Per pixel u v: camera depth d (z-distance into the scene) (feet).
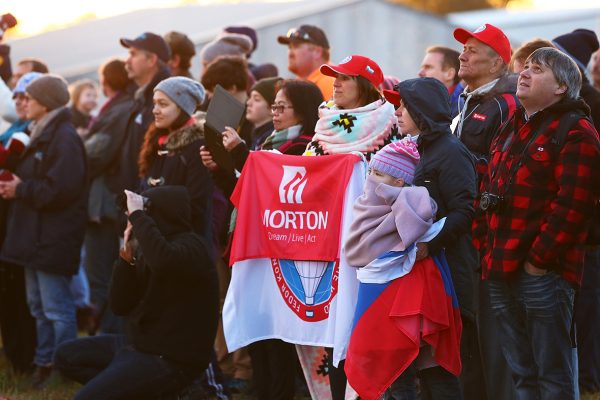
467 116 57.67
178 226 55.72
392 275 48.80
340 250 55.47
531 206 48.26
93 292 87.45
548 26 124.36
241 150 62.03
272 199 58.03
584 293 68.49
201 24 134.21
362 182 55.93
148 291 54.75
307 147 59.41
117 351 56.95
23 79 82.64
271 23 118.42
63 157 76.54
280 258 57.98
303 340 57.62
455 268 51.08
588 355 68.85
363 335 49.11
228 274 73.31
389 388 51.37
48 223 76.43
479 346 55.93
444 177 49.32
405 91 50.67
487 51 57.98
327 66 58.49
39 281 76.59
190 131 67.46
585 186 47.03
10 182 75.92
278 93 63.05
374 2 116.98
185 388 55.93
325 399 59.77
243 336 58.44
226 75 75.15
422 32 115.96
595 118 65.77
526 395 50.19
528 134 49.08
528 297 48.42
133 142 81.10
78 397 53.16
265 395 60.18
